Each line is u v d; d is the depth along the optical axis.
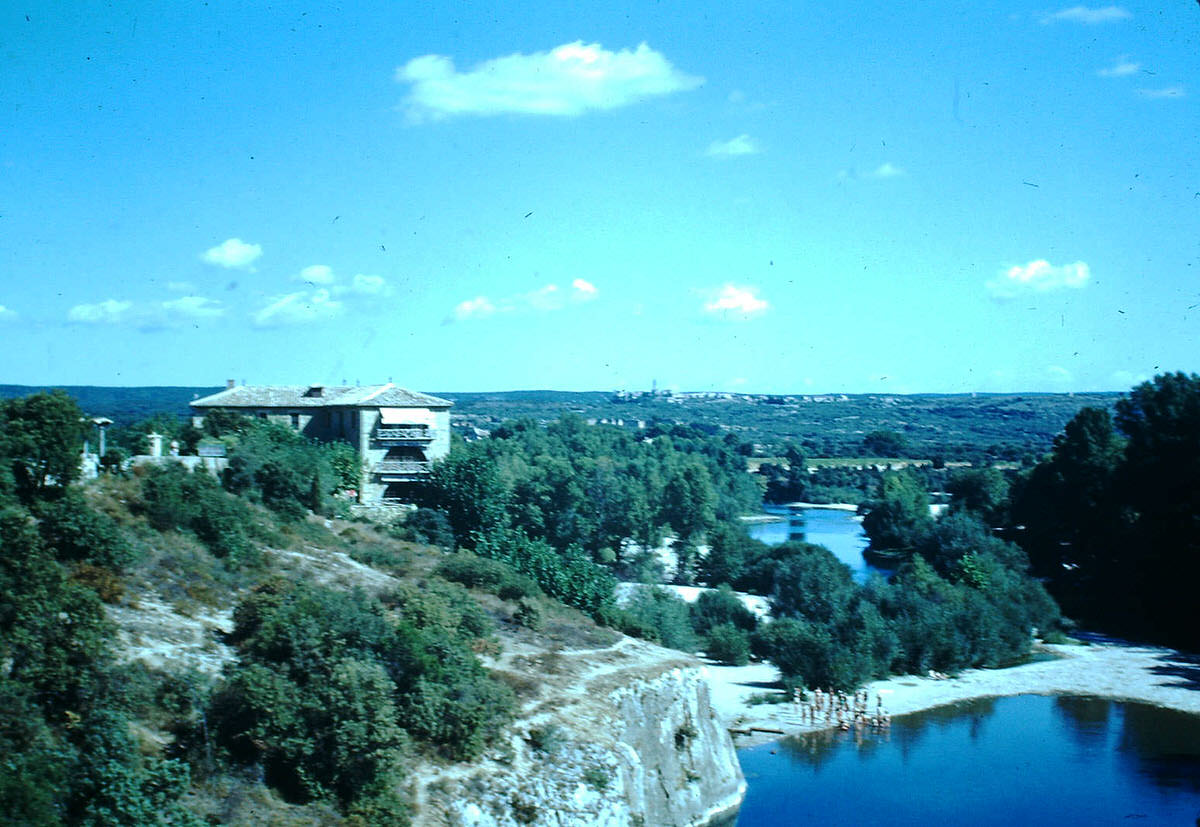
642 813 52.53
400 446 113.62
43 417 52.59
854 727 78.44
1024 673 95.88
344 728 41.12
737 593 129.62
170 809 34.19
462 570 72.00
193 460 76.56
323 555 68.06
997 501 168.50
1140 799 64.44
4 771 31.55
